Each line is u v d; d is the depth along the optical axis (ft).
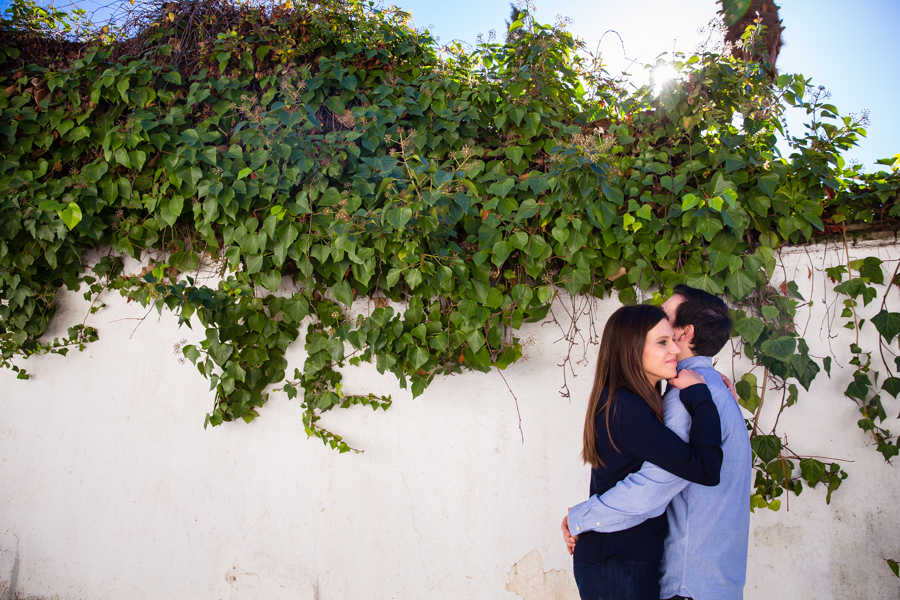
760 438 8.58
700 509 5.62
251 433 9.83
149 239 9.81
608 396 5.92
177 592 9.84
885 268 8.64
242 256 9.18
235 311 9.18
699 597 5.51
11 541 10.48
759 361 8.64
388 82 9.41
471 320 8.64
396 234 8.07
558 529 9.02
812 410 8.80
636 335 5.86
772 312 8.49
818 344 8.79
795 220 8.38
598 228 8.59
